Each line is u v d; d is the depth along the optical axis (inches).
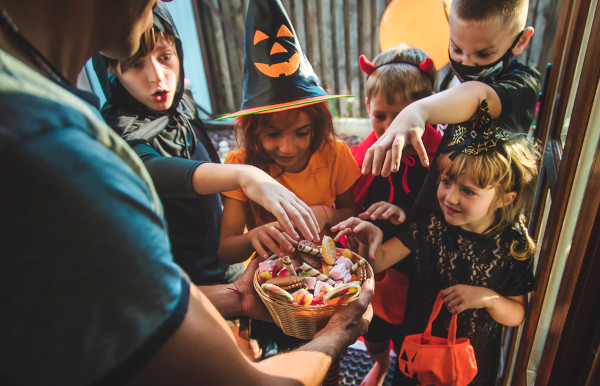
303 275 44.9
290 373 26.8
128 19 25.0
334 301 38.6
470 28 44.4
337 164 56.3
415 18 65.6
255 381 22.3
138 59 46.6
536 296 43.5
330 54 199.3
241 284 47.4
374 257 47.1
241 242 50.7
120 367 16.8
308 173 54.6
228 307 45.6
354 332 35.7
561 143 43.4
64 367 16.2
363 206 63.5
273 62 45.0
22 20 18.6
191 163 44.6
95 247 15.0
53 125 14.5
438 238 49.4
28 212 14.0
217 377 19.9
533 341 45.5
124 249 15.8
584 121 33.7
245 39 46.8
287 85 45.5
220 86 220.5
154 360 17.4
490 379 53.0
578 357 34.6
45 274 14.7
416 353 47.1
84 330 15.8
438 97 44.2
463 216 44.7
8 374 15.9
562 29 45.7
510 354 55.5
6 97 13.7
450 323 47.1
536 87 49.0
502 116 46.9
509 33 44.0
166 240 18.9
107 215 15.2
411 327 54.1
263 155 53.3
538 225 50.4
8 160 13.5
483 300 45.5
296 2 190.9
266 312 47.0
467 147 42.5
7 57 14.7
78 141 14.9
